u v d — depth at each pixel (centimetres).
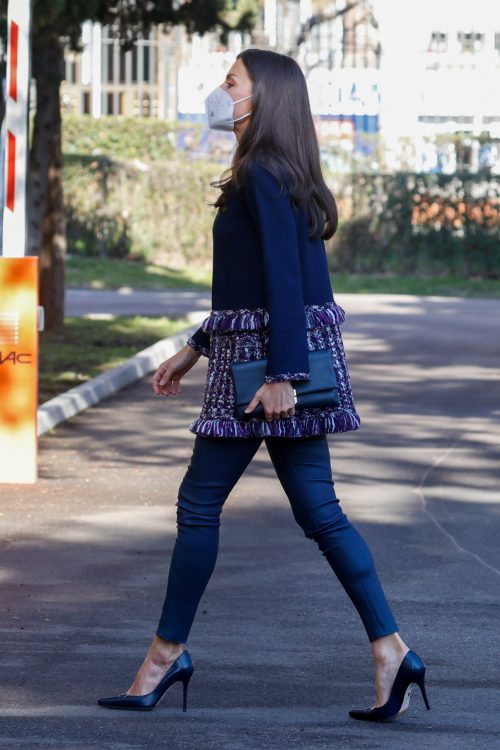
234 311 663
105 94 6081
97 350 2469
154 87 6050
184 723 674
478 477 1412
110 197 4716
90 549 1086
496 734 664
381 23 5753
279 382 645
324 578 997
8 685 739
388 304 3738
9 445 1352
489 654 816
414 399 1983
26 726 668
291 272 644
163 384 737
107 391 2006
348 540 675
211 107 677
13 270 1340
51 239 2703
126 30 2527
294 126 665
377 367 2348
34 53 2556
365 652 814
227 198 664
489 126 5838
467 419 1803
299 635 849
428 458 1517
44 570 1016
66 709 696
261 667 778
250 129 663
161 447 1575
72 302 3612
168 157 5456
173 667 691
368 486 1359
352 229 4712
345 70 5731
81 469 1433
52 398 1856
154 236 4738
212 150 5438
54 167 2686
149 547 1096
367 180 4703
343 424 669
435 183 4684
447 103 5806
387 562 1052
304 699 718
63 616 888
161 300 3731
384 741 649
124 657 796
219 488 681
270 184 647
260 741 647
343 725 673
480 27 5800
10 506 1247
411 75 5775
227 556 1063
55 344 2544
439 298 4003
